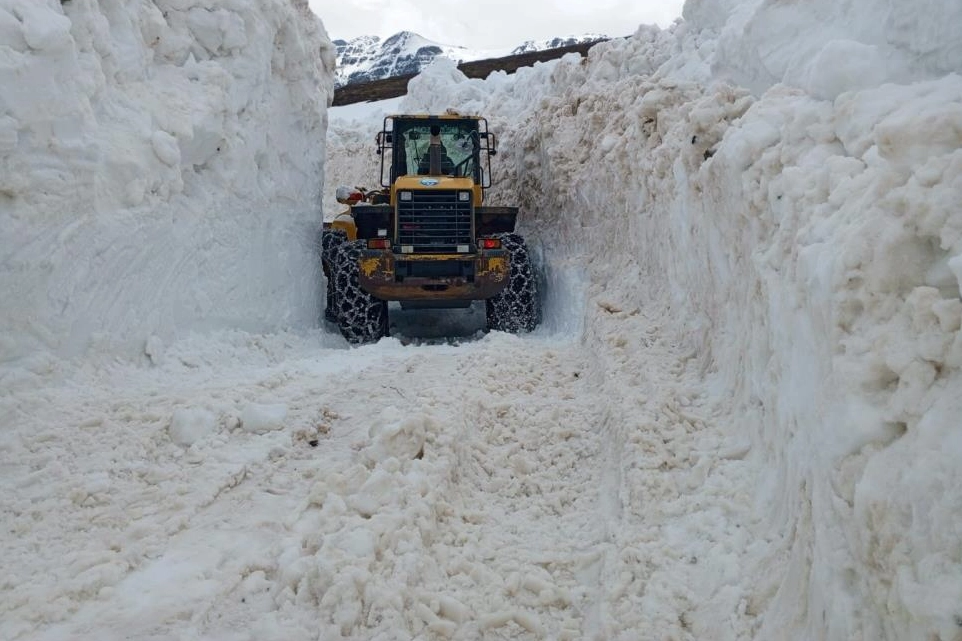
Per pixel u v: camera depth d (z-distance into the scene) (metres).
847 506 2.00
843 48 3.29
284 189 7.09
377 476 3.31
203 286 5.63
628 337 5.09
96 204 4.51
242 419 4.14
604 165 6.97
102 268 4.56
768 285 3.04
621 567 2.91
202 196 5.72
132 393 4.32
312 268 7.55
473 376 5.04
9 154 3.96
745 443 3.30
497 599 2.85
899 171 2.26
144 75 5.46
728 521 2.96
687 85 5.81
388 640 2.51
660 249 5.44
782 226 2.99
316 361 5.80
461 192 7.63
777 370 2.92
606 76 8.26
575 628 2.76
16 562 2.87
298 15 7.58
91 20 4.71
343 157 14.66
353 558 2.77
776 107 3.79
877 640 1.80
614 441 3.91
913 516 1.73
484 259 7.41
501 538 3.34
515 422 4.45
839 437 2.07
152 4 5.67
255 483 3.62
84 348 4.45
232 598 2.71
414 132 8.70
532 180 9.37
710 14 6.70
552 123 8.61
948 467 1.69
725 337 3.89
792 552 2.43
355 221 8.09
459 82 14.34
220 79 5.93
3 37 3.93
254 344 6.02
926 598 1.62
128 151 4.79
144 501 3.36
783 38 4.62
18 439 3.63
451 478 3.63
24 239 4.05
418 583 2.86
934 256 2.07
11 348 4.00
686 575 2.79
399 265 7.41
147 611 2.59
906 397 1.92
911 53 3.28
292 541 3.01
